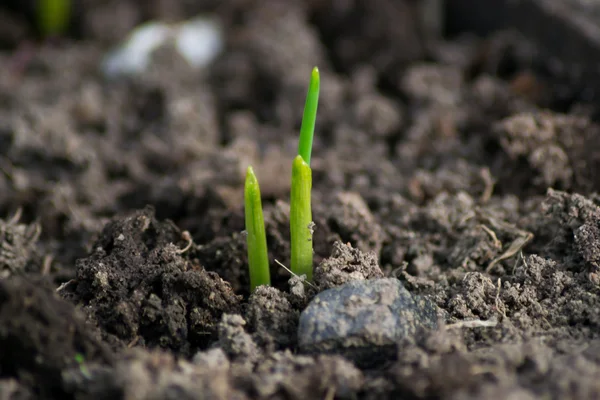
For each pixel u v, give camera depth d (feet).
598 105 1.22
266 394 0.86
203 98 1.42
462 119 1.28
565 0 1.33
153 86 1.42
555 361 0.88
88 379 0.87
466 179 1.14
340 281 0.95
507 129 1.12
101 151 1.29
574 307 0.95
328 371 0.87
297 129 1.37
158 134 1.34
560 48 1.30
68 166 1.25
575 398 0.84
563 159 1.10
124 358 0.88
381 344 0.90
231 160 1.17
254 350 0.92
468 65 1.42
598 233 0.98
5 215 1.20
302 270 0.97
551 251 1.01
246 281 1.03
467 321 0.94
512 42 1.38
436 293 0.99
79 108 1.37
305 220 0.96
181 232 1.05
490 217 1.06
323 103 1.37
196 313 0.95
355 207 1.07
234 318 0.93
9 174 1.22
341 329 0.90
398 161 1.26
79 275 0.97
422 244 1.06
